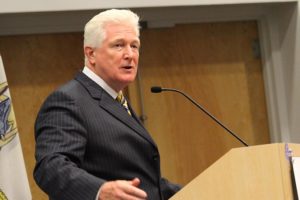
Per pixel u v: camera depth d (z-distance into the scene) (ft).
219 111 32.24
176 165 31.19
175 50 31.68
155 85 31.17
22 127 28.25
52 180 10.86
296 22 30.91
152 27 31.17
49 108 12.61
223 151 32.04
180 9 30.42
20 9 25.63
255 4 30.91
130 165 12.98
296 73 31.40
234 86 32.60
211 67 32.30
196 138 31.63
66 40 29.37
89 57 14.07
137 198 9.98
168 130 31.17
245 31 33.01
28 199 21.43
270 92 32.81
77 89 13.29
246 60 32.99
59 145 11.71
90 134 12.66
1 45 28.17
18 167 21.30
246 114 32.73
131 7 27.61
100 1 26.91
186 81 31.78
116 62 13.53
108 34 13.61
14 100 28.19
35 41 28.78
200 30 32.22
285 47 32.09
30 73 28.63
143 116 30.66
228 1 29.53
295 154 10.85
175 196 11.46
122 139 13.03
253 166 10.89
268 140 33.01
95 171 12.55
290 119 32.32
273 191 10.63
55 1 26.17
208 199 11.15
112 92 13.94
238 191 10.93
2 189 20.71
